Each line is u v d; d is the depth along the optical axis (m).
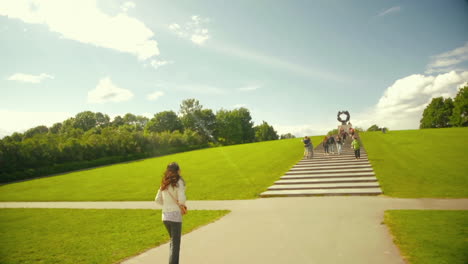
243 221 9.52
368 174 17.67
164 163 38.75
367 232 7.20
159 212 12.67
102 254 6.98
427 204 10.49
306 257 5.71
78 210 14.83
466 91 64.75
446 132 42.28
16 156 41.22
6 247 8.30
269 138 118.88
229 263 5.64
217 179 22.25
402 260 5.20
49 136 55.31
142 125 122.12
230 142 105.25
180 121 104.31
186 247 6.90
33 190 25.97
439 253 5.35
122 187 22.59
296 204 12.07
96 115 108.38
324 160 25.52
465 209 9.39
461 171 17.14
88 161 50.25
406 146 31.39
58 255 7.21
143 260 6.25
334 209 10.54
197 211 11.99
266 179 20.19
